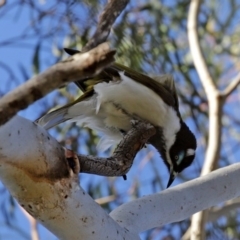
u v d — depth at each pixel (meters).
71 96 12.74
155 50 13.68
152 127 7.48
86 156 6.41
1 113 4.00
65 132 13.18
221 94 11.83
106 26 6.28
